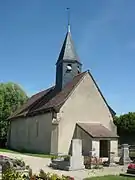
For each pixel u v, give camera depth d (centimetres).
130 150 2944
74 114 3206
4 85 5491
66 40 3697
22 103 5438
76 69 3619
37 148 3475
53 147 3059
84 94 3312
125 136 4438
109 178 1689
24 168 1723
